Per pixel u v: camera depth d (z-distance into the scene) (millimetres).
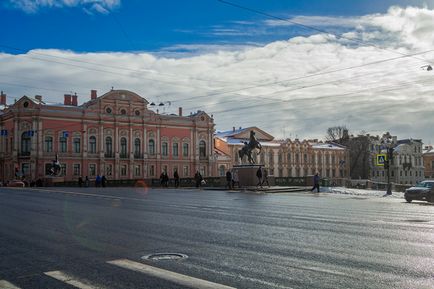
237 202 24312
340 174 108125
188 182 49719
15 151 72438
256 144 44000
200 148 90250
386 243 10320
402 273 7523
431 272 7559
